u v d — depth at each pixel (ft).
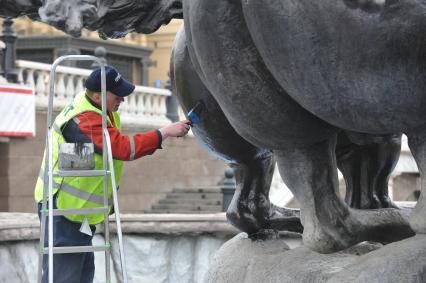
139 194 76.28
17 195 66.33
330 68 12.34
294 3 12.26
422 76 11.99
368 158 17.70
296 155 15.02
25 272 26.27
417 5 11.53
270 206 18.60
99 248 18.88
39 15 16.11
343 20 11.96
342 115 12.85
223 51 13.79
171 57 17.70
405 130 13.03
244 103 14.05
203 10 13.74
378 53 11.93
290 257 15.89
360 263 13.78
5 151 65.72
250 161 18.01
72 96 69.56
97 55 60.29
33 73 67.56
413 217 13.60
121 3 15.93
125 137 18.69
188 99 17.22
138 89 76.13
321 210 15.02
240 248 18.08
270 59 12.96
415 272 13.06
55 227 19.49
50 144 18.47
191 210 76.43
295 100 13.47
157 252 27.96
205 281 18.31
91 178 19.33
